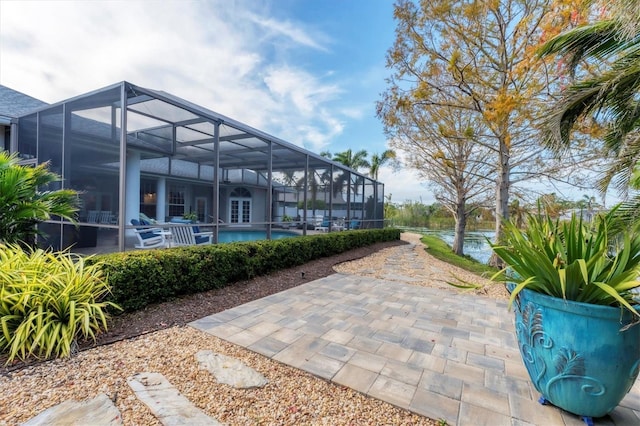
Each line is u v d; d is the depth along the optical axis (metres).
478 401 2.06
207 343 2.81
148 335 2.89
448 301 4.48
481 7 6.36
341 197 11.44
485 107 7.02
